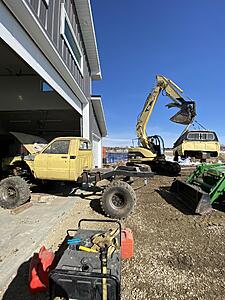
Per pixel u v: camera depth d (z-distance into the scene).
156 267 3.17
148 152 14.87
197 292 2.65
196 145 14.26
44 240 4.00
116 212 5.25
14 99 9.16
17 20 3.68
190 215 5.55
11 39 3.51
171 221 5.11
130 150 15.48
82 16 8.38
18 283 2.74
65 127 13.66
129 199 5.29
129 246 3.40
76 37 8.23
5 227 4.46
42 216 5.19
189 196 6.61
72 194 7.72
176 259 3.40
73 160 6.37
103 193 5.38
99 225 4.81
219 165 7.54
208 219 5.23
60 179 6.48
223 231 4.52
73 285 2.07
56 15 5.41
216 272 3.07
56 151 6.54
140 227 4.72
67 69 6.19
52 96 9.21
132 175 6.00
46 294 2.52
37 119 12.04
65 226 4.73
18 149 8.64
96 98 11.76
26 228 4.39
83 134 10.02
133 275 2.96
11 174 7.59
